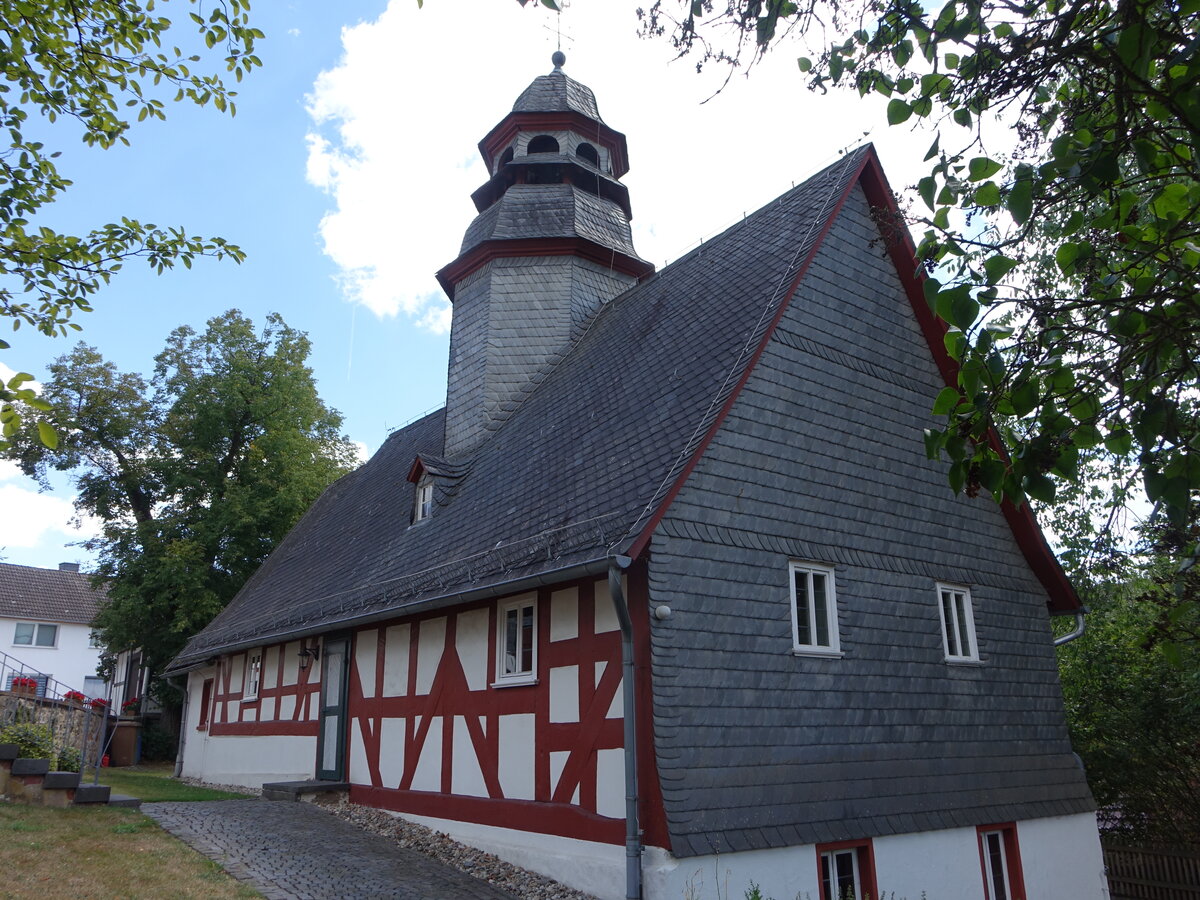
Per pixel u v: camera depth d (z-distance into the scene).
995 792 11.11
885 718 10.25
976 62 4.36
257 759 17.17
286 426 27.69
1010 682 12.07
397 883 8.95
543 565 9.34
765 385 10.42
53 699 12.37
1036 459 3.84
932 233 4.31
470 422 16.83
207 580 25.23
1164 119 3.93
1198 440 3.76
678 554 8.92
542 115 19.23
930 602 11.40
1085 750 14.34
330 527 21.42
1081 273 4.39
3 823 9.57
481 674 11.08
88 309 8.10
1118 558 4.91
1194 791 13.31
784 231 12.77
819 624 10.15
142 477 26.94
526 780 9.95
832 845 9.16
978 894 10.39
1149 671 13.54
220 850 9.77
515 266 17.72
